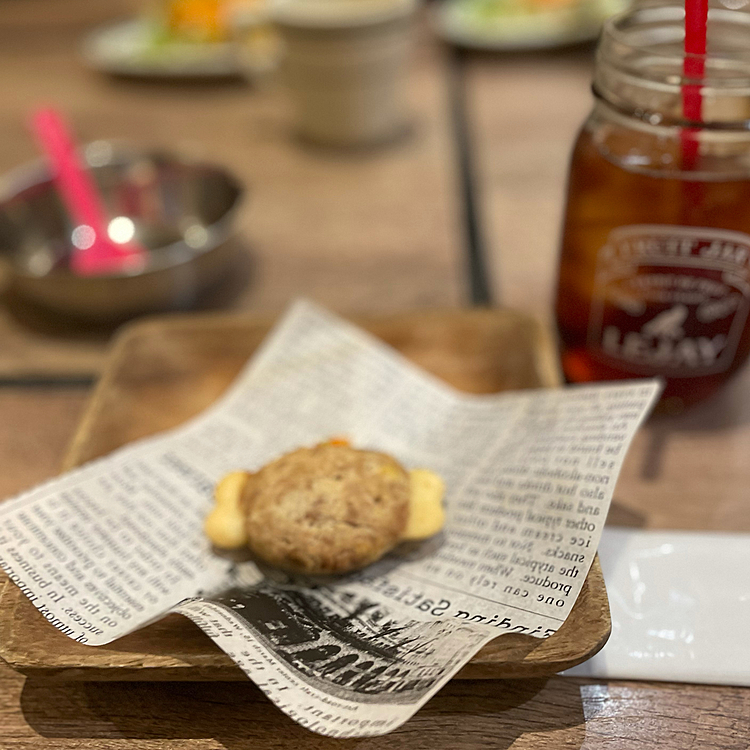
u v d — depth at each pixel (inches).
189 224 19.5
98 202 19.6
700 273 12.1
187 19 29.6
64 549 11.0
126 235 19.4
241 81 29.3
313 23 20.7
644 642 10.4
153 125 26.1
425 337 14.8
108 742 9.8
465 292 17.3
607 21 12.6
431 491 11.6
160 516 11.9
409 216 20.2
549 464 11.5
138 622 10.2
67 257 18.5
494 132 24.4
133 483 12.2
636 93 11.7
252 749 9.6
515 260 18.3
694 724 9.8
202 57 28.8
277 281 18.2
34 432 14.2
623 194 12.0
